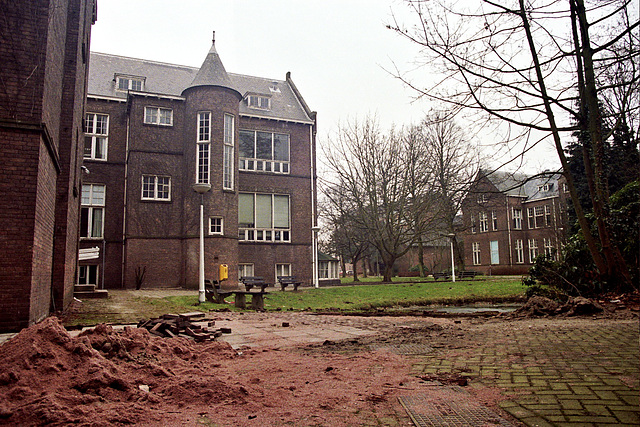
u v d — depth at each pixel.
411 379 4.74
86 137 25.89
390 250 32.12
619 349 6.27
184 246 24.25
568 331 8.16
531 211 46.34
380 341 7.46
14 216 7.09
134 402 3.55
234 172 25.22
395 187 31.48
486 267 48.22
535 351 6.23
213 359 5.71
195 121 24.66
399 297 21.89
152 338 5.71
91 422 2.98
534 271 15.94
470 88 8.70
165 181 25.19
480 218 49.19
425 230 32.06
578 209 12.91
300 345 7.04
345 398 3.99
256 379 4.51
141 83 27.84
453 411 3.66
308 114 31.81
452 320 11.06
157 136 25.19
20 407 3.01
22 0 7.54
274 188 29.27
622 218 14.25
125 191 25.48
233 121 25.50
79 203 16.59
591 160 14.87
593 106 12.07
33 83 7.42
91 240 25.08
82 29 12.29
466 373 5.02
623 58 8.93
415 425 3.37
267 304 18.00
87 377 3.63
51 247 9.58
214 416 3.42
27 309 7.03
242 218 28.20
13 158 7.17
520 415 3.54
